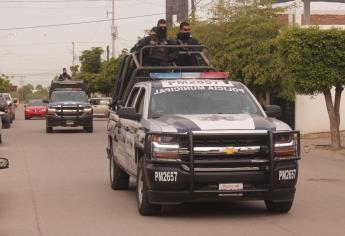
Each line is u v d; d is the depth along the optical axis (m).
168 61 22.09
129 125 18.20
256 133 15.05
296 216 16.08
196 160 14.89
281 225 14.89
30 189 21.23
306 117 45.62
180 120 15.66
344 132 44.69
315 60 33.69
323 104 45.66
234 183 14.99
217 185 14.98
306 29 33.72
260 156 15.14
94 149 36.34
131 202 18.56
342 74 33.66
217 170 14.94
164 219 15.73
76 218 16.02
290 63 34.12
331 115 34.81
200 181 14.89
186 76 18.78
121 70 23.86
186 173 14.85
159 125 15.50
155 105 17.17
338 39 33.38
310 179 23.48
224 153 14.93
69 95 53.41
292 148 15.40
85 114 51.31
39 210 17.25
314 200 18.66
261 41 42.41
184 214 16.41
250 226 14.78
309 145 37.31
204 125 15.19
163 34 22.66
